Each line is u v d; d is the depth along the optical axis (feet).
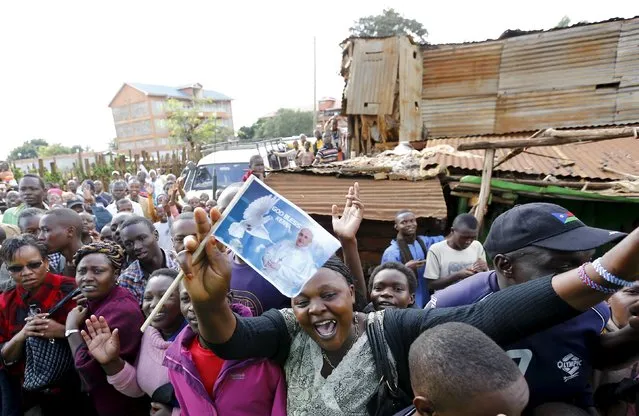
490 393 3.09
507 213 5.12
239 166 34.14
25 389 8.45
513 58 22.79
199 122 126.82
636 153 16.40
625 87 20.47
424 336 3.56
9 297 9.18
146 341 7.08
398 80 23.59
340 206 14.65
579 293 3.60
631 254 3.31
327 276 4.53
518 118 23.06
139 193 27.40
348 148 26.43
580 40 21.17
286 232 4.37
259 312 7.52
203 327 4.26
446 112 24.72
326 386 4.45
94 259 7.48
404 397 4.42
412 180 15.20
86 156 94.07
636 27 19.88
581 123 21.63
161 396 6.47
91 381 7.17
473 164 15.66
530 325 3.81
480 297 5.55
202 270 4.06
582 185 13.46
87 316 7.75
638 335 4.55
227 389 5.18
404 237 12.73
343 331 4.54
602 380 5.97
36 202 17.33
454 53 24.08
